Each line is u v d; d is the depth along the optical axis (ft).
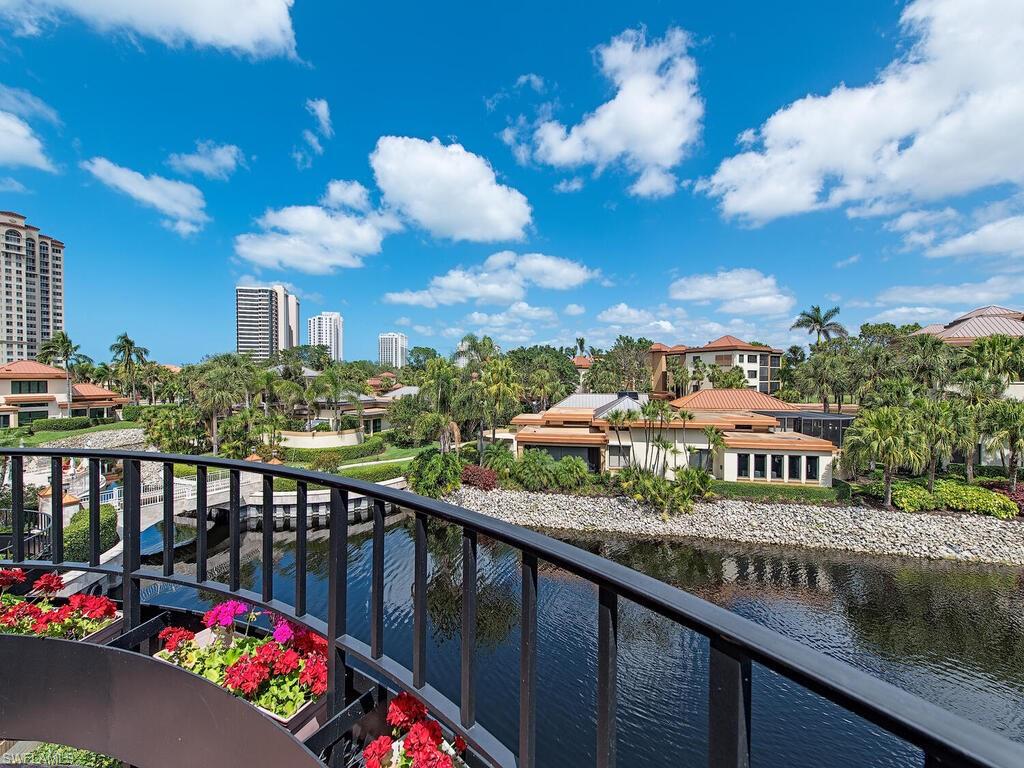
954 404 84.17
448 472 93.56
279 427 108.47
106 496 62.64
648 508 82.94
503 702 38.42
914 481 84.12
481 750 4.79
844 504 78.48
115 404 156.66
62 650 7.97
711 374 177.68
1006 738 1.88
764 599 59.36
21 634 8.20
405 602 55.52
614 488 88.07
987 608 56.54
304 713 6.81
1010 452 80.38
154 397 205.57
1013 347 100.12
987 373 98.37
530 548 4.22
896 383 108.99
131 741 7.63
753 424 93.25
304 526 7.34
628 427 92.17
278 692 7.06
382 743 6.40
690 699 39.06
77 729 7.89
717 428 87.97
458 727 5.08
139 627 8.36
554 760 33.12
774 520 77.92
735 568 67.51
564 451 97.96
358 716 6.73
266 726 6.48
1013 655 48.26
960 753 1.85
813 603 58.23
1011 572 64.90
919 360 110.32
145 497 65.98
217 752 6.95
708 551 73.15
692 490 82.23
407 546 73.97
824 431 121.39
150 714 7.50
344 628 6.73
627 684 40.98
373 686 7.22
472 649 5.09
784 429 122.83
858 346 146.20
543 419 109.19
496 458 100.01
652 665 43.57
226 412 118.62
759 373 204.23
